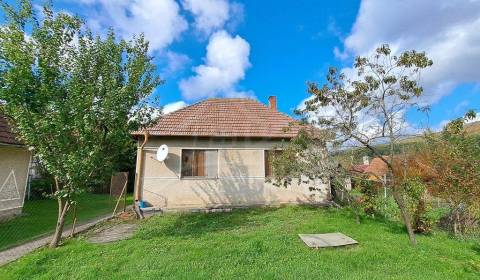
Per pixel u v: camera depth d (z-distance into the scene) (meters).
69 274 5.12
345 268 5.32
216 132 13.57
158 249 6.41
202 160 13.50
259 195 13.51
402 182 8.36
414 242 6.86
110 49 7.45
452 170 8.80
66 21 6.98
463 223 8.61
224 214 11.34
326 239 7.04
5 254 6.50
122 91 7.11
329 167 9.62
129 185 22.73
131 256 5.95
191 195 13.01
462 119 7.16
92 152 6.68
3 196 10.79
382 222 9.30
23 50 6.44
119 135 7.23
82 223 9.99
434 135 8.57
